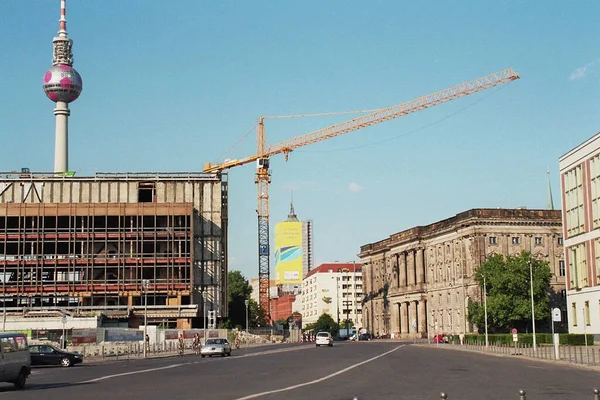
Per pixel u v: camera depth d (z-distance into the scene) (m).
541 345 94.12
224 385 33.59
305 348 102.75
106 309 138.75
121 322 136.25
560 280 145.62
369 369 46.62
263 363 56.28
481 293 141.12
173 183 151.75
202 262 150.25
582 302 94.25
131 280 140.88
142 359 72.12
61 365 59.75
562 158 100.38
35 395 29.62
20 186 148.12
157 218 146.25
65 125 180.62
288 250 198.75
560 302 144.38
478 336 115.00
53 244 142.50
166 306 139.00
